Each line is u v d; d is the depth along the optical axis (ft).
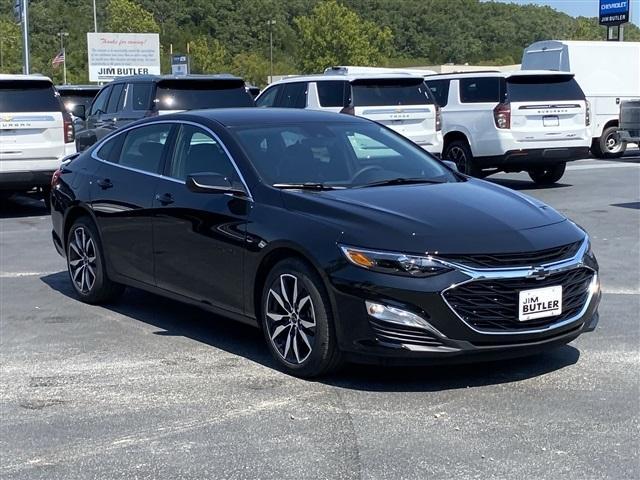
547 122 49.85
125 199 23.16
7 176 41.47
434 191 19.67
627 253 32.09
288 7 381.81
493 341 16.88
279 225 18.57
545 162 50.31
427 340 16.58
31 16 267.80
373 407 16.84
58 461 14.58
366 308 16.79
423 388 17.87
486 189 20.42
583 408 16.70
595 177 56.85
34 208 46.62
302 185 19.81
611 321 22.91
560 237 17.97
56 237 26.68
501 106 49.14
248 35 353.92
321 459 14.52
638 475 13.83
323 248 17.48
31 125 41.63
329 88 47.93
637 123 64.18
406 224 17.37
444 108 52.60
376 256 16.84
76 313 24.48
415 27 390.63
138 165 23.59
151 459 14.61
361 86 47.03
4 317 24.08
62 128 42.45
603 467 14.11
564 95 50.21
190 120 22.40
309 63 258.37
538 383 18.11
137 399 17.48
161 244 21.90
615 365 19.22
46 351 20.83
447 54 376.68
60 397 17.65
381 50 280.31
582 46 70.18
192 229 20.74
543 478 13.73
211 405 17.08
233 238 19.53
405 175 21.42
